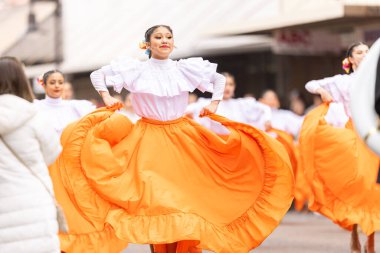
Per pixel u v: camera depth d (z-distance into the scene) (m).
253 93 31.59
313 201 13.50
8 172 8.91
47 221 8.95
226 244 11.50
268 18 25.98
